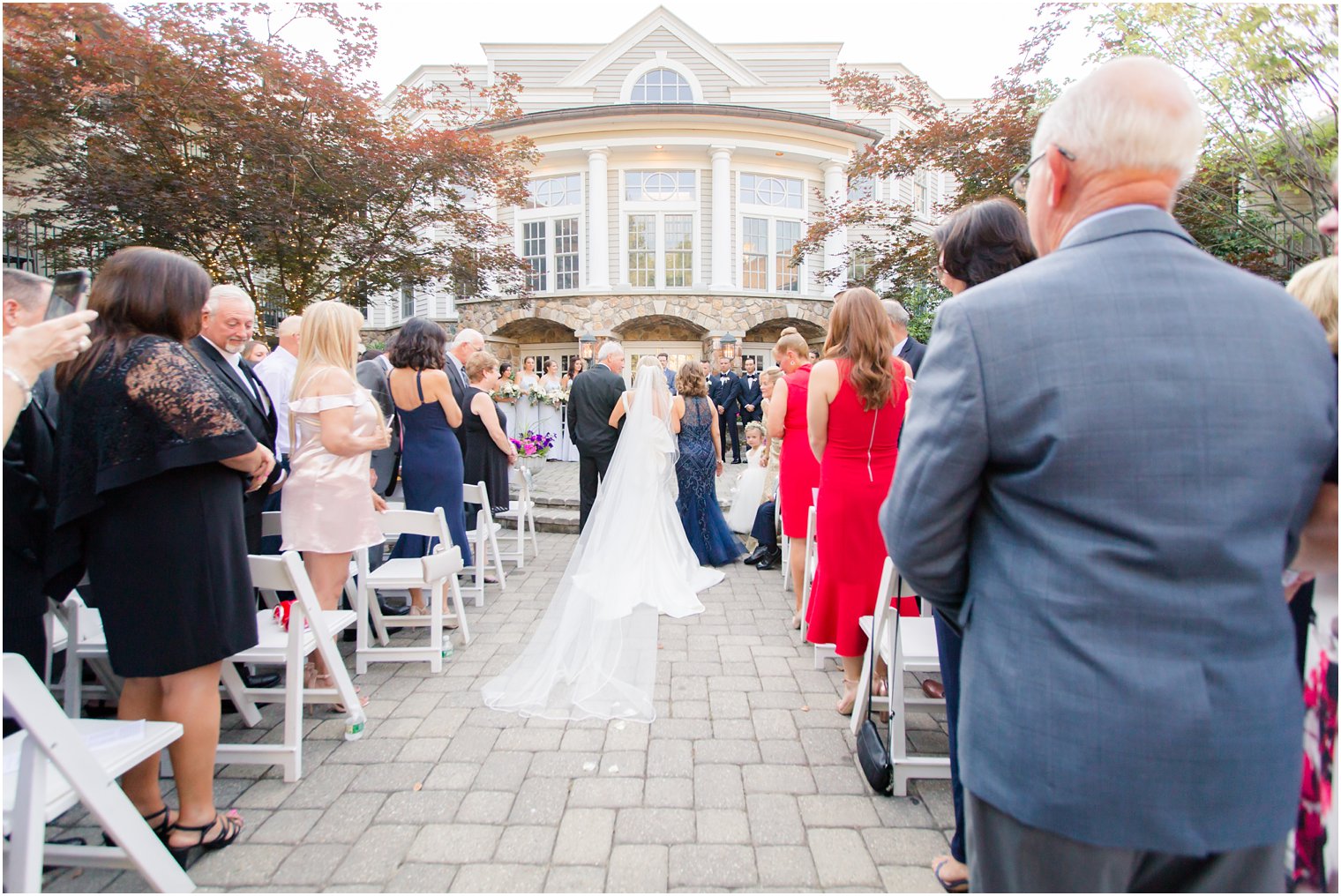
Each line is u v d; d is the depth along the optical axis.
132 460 1.82
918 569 1.13
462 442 5.11
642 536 4.27
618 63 17.25
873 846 2.05
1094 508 0.90
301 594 2.43
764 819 2.17
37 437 2.13
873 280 10.98
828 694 3.12
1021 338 0.95
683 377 5.52
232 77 7.17
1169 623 0.86
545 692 3.03
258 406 2.95
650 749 2.61
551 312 16.45
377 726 2.80
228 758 2.39
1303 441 0.89
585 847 2.03
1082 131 1.04
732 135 16.09
